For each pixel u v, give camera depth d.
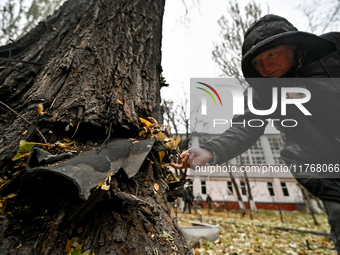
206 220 5.18
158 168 0.90
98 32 1.37
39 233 0.58
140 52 1.48
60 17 1.76
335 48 1.15
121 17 1.61
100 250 0.57
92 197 0.56
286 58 1.22
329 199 1.35
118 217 0.65
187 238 2.53
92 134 0.85
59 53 1.23
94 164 0.62
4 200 0.60
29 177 0.61
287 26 1.23
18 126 0.78
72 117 0.80
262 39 1.25
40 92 0.93
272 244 3.13
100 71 1.08
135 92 1.12
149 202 0.70
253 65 1.35
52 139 0.76
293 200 11.74
